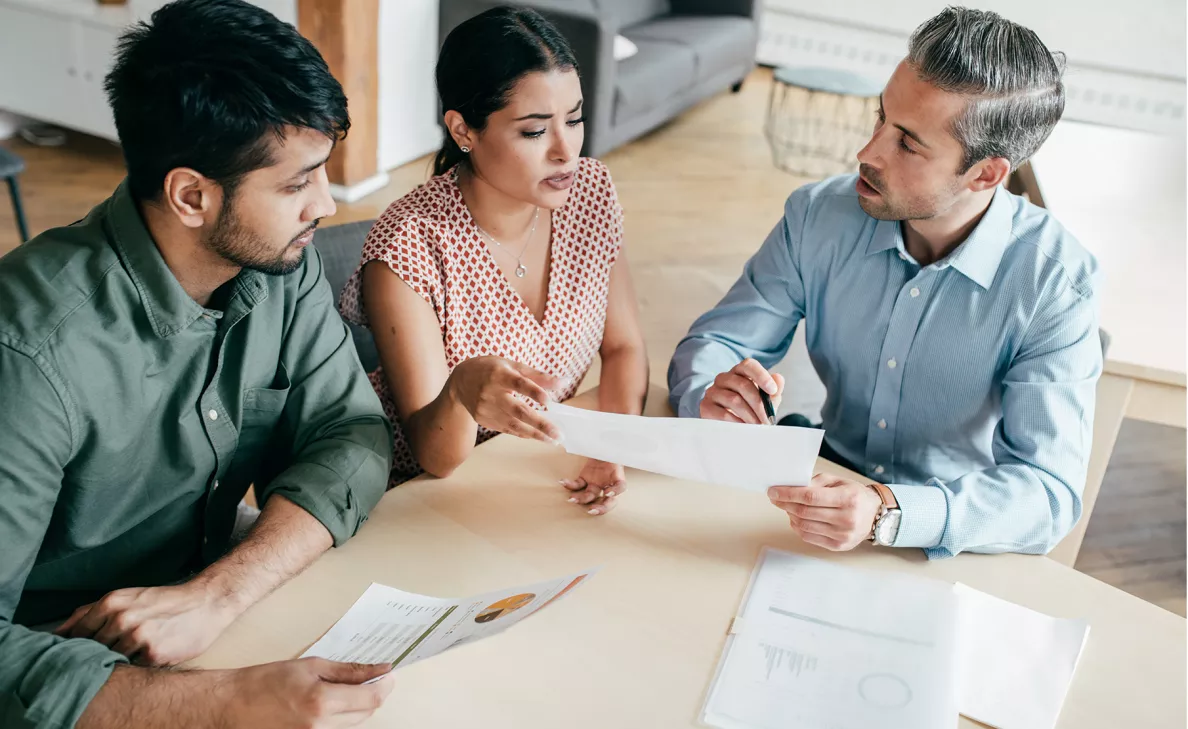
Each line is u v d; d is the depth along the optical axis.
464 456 1.41
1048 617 1.21
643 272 3.78
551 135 1.49
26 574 1.14
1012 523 1.34
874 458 1.75
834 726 1.04
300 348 1.40
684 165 4.87
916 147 1.43
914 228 1.59
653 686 1.09
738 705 1.07
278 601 1.18
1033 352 1.53
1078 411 1.49
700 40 5.21
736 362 1.75
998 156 1.43
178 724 0.98
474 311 1.64
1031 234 1.55
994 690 1.11
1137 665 1.16
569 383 1.82
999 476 1.41
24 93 4.27
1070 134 3.78
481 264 1.62
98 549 1.30
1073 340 1.51
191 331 1.22
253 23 1.04
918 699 1.08
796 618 1.19
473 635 1.03
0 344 1.08
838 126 5.52
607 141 4.50
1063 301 1.51
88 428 1.16
